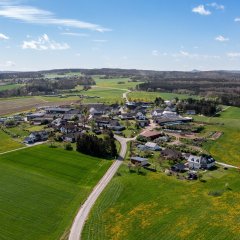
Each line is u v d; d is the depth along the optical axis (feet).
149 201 324.39
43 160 447.01
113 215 299.79
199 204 313.32
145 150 497.46
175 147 509.35
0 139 561.84
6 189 355.15
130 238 259.19
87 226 282.56
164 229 269.64
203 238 253.44
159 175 395.55
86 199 335.06
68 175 399.44
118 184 367.86
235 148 523.29
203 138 570.05
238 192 340.18
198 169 420.36
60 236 269.64
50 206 320.50
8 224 287.48
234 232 260.83
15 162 436.76
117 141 556.10
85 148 479.41
